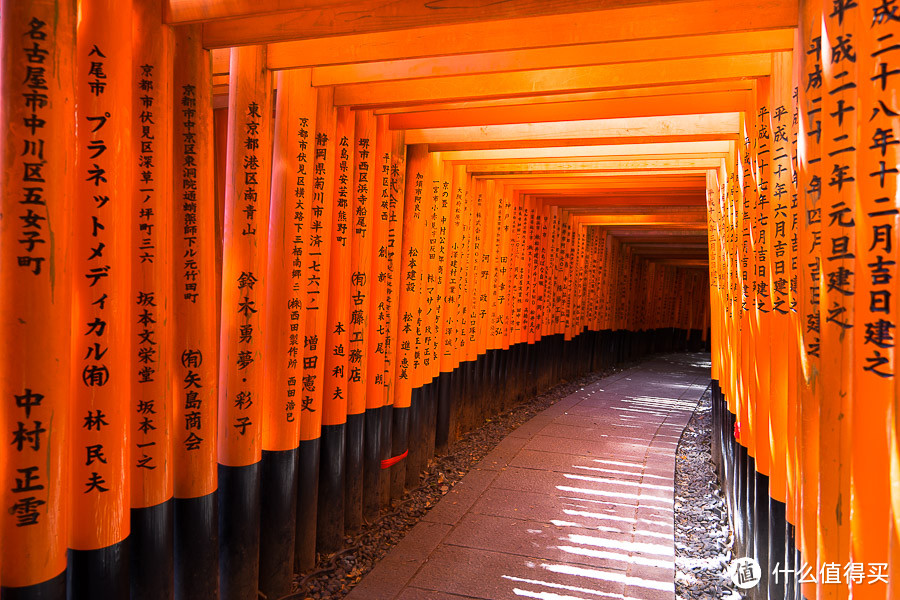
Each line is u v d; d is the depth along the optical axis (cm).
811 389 243
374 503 510
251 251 353
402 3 282
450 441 719
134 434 282
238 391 355
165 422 289
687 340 2380
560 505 531
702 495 589
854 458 188
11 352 214
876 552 182
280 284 389
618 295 1548
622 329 1583
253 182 350
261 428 386
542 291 1031
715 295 677
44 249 217
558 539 461
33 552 217
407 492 582
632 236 1402
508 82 393
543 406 962
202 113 314
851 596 188
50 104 217
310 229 402
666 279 2125
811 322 242
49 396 220
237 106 347
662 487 584
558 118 450
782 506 329
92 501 253
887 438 181
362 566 434
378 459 514
